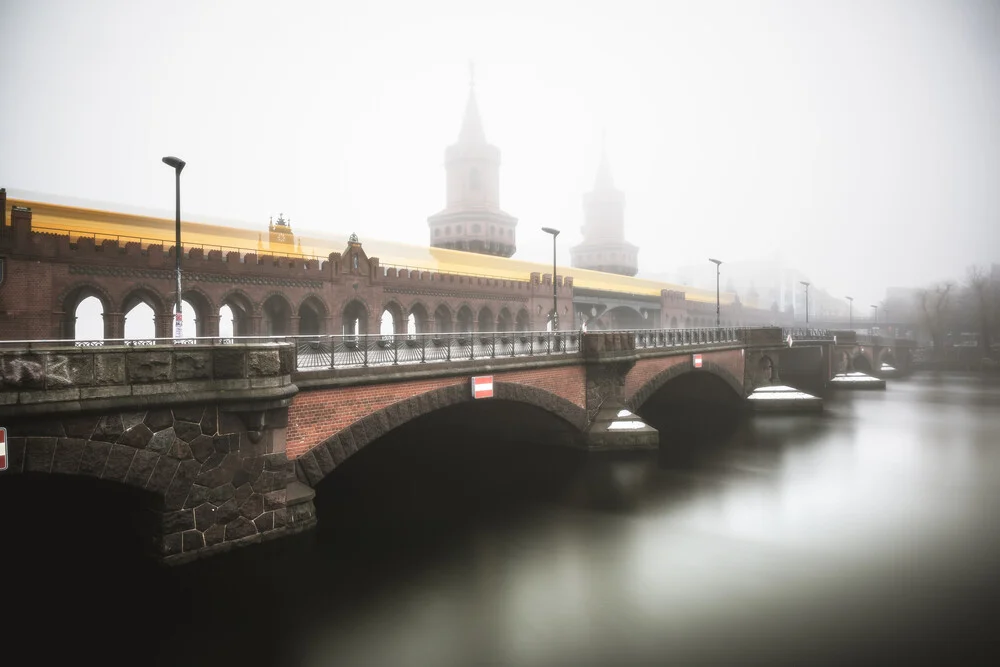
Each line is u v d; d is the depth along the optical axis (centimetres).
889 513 2198
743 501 2338
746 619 1395
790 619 1393
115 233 3488
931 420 4384
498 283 5750
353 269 4288
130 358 1273
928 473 2791
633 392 3331
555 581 1596
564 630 1335
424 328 5006
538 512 2188
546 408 2684
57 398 1155
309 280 3972
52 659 1152
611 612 1423
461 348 2195
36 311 2808
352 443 1747
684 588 1560
